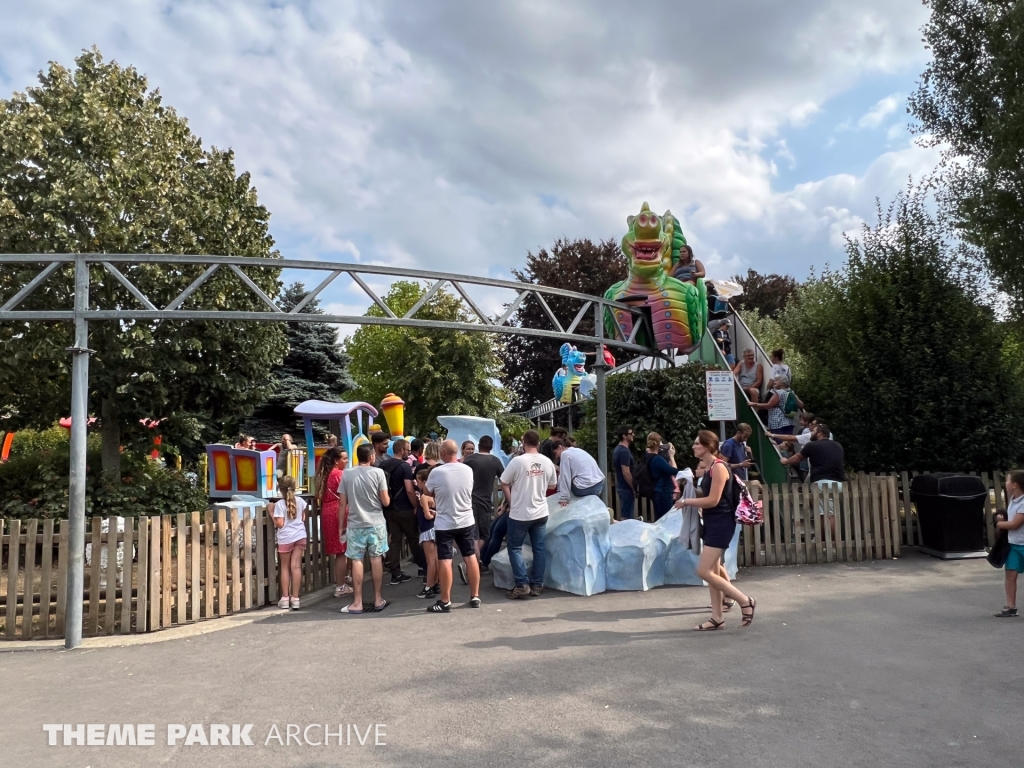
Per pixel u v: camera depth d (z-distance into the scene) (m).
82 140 12.23
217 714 4.91
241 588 8.22
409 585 9.59
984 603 7.27
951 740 4.08
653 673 5.38
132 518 7.55
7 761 4.23
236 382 13.62
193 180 14.01
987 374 11.46
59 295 11.70
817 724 4.36
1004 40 13.64
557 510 9.02
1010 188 13.10
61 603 7.48
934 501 9.88
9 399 12.72
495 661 5.82
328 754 4.19
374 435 9.91
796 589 8.17
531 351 35.47
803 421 12.18
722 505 6.60
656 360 14.70
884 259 12.55
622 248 13.90
